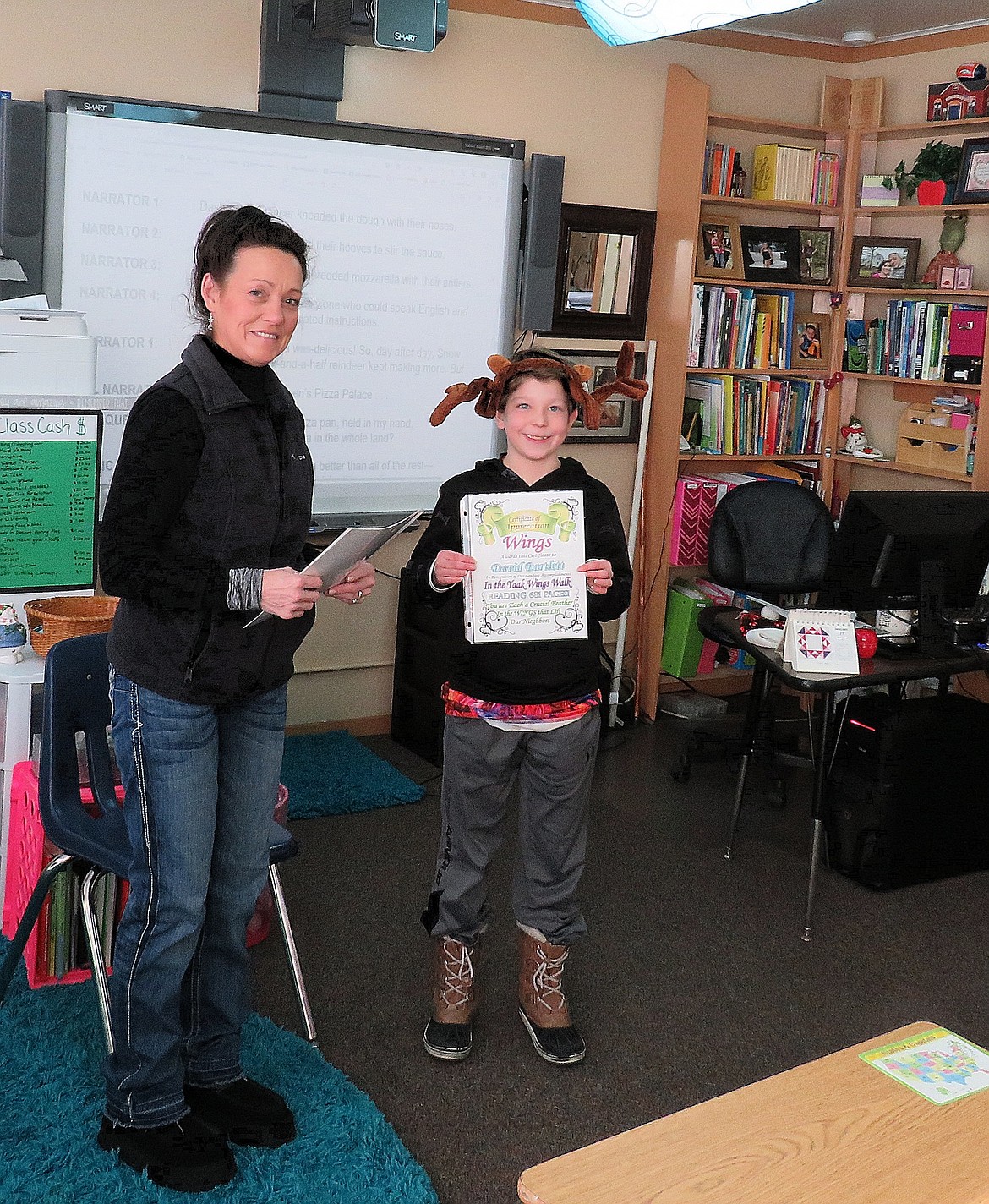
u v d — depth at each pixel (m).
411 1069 2.65
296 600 1.93
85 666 2.51
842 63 5.27
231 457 1.98
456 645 2.60
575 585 2.50
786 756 4.45
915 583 3.47
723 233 4.97
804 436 5.27
